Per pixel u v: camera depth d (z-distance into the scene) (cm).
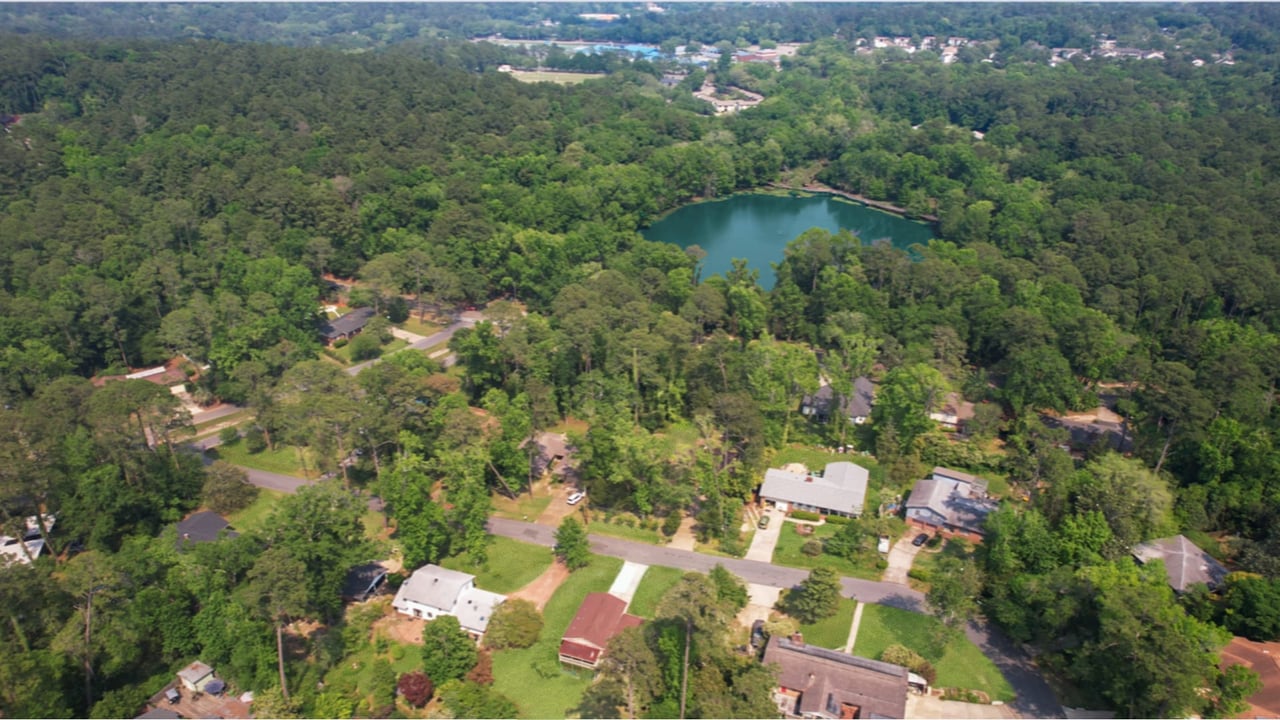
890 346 16025
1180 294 16488
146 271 16900
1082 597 8975
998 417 13525
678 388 14438
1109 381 15888
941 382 13150
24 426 11212
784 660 8781
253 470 13250
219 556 9481
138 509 11438
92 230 18438
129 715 8312
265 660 8619
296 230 19788
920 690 8719
